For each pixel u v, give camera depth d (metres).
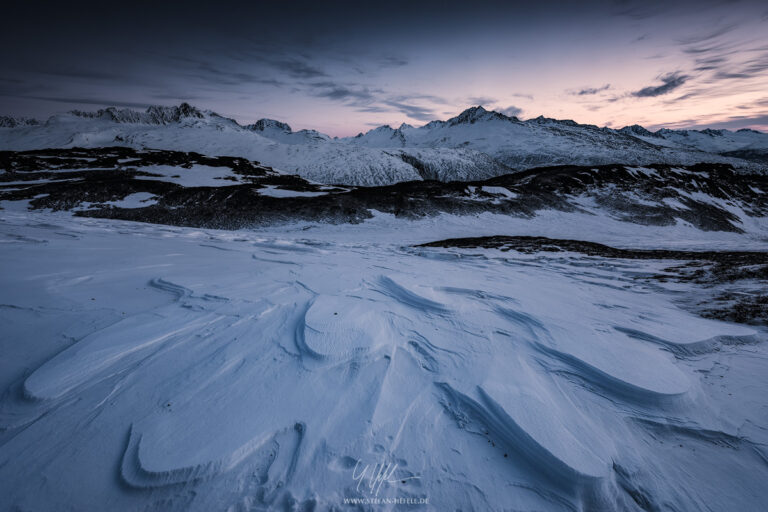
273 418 3.29
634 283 10.37
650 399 3.84
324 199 41.84
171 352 4.36
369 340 4.66
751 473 3.05
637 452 3.22
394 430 3.27
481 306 6.63
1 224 16.06
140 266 8.48
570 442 3.09
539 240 26.28
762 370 4.78
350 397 3.66
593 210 47.09
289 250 14.36
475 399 3.67
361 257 13.46
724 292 8.71
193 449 2.83
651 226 41.91
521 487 2.80
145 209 36.94
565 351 4.72
